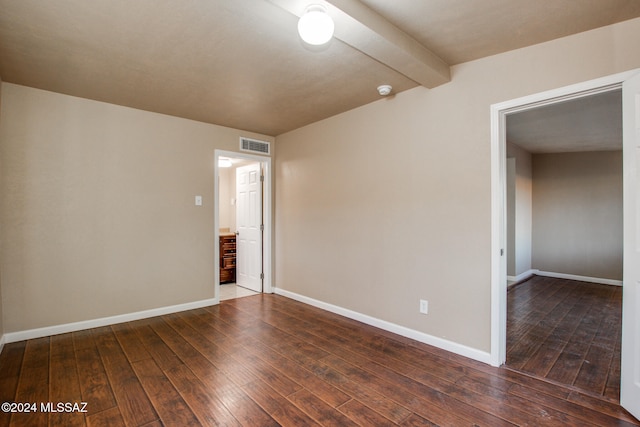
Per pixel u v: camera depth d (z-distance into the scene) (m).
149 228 3.71
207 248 4.14
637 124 1.86
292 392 2.14
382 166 3.31
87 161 3.33
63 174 3.20
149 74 2.73
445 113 2.78
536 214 6.27
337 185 3.82
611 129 4.34
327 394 2.12
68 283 3.23
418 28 2.12
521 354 2.72
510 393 2.12
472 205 2.62
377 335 3.14
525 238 6.05
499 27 2.10
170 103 3.44
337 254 3.83
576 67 2.13
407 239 3.08
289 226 4.60
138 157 3.63
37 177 3.07
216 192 4.22
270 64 2.55
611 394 2.11
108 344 2.93
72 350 2.79
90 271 3.35
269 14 1.92
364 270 3.50
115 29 2.07
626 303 1.94
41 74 2.74
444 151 2.79
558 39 2.21
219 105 3.50
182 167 3.95
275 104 3.47
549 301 4.44
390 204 3.23
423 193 2.95
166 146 3.82
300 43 2.24
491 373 2.38
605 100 3.26
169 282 3.85
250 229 5.14
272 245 4.89
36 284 3.06
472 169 2.61
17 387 2.20
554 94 2.22
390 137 3.23
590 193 5.80
